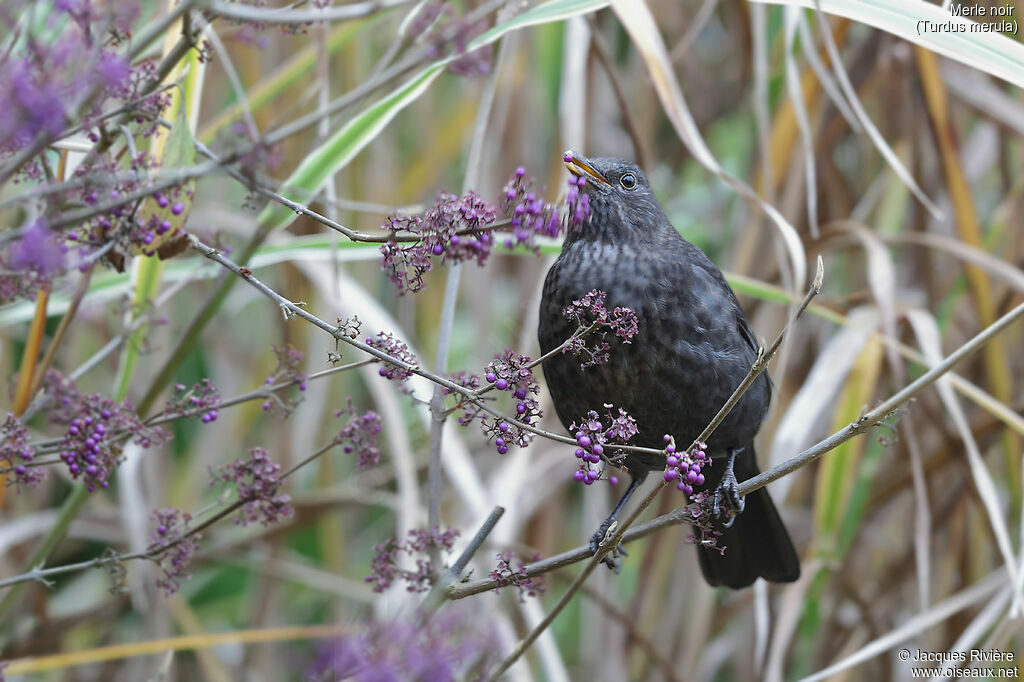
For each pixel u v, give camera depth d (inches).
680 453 206.7
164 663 225.0
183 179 172.4
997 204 436.5
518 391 200.2
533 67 414.3
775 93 380.8
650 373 297.9
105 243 183.3
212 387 232.5
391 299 427.5
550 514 412.2
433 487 255.3
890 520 436.5
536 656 419.8
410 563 318.3
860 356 346.3
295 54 379.2
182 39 196.9
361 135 258.1
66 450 210.8
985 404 313.7
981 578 399.5
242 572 480.7
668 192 470.0
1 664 217.5
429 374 191.9
